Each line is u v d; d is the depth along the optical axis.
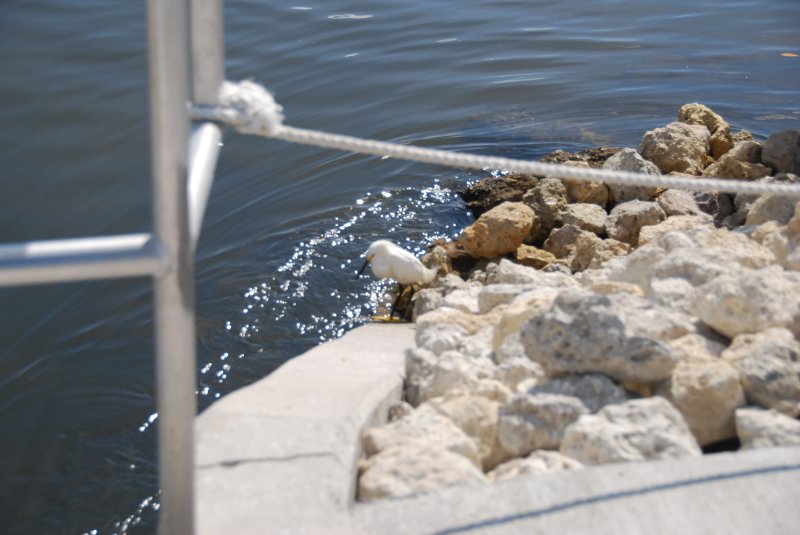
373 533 2.83
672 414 3.49
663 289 4.59
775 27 13.67
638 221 8.09
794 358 3.84
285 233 8.65
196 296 7.75
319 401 3.66
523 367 4.10
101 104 10.12
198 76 2.81
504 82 11.76
